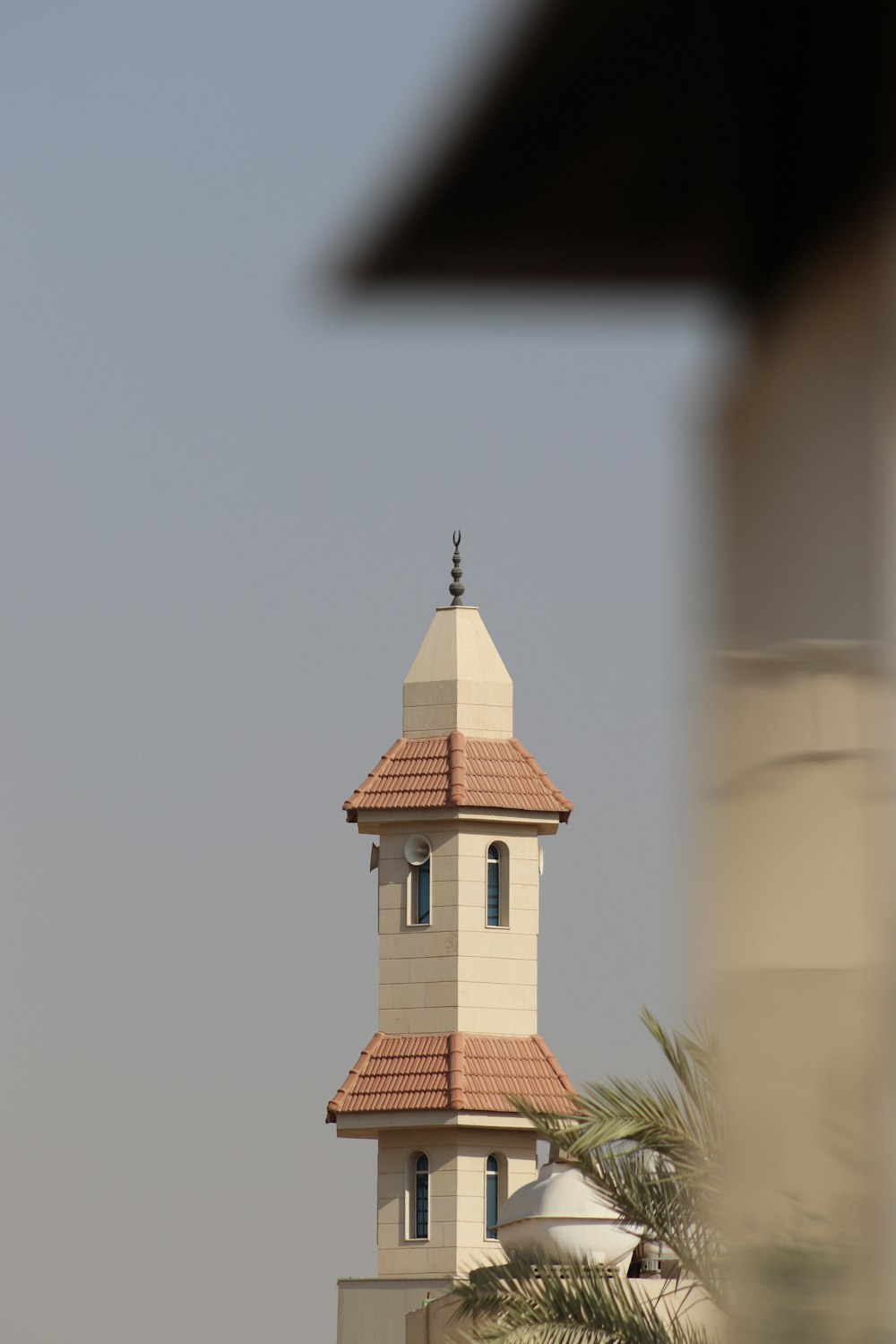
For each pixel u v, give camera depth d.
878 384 13.86
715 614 14.14
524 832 154.88
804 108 13.50
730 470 14.20
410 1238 145.50
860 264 13.80
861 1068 13.76
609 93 12.84
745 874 13.95
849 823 13.87
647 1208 51.41
